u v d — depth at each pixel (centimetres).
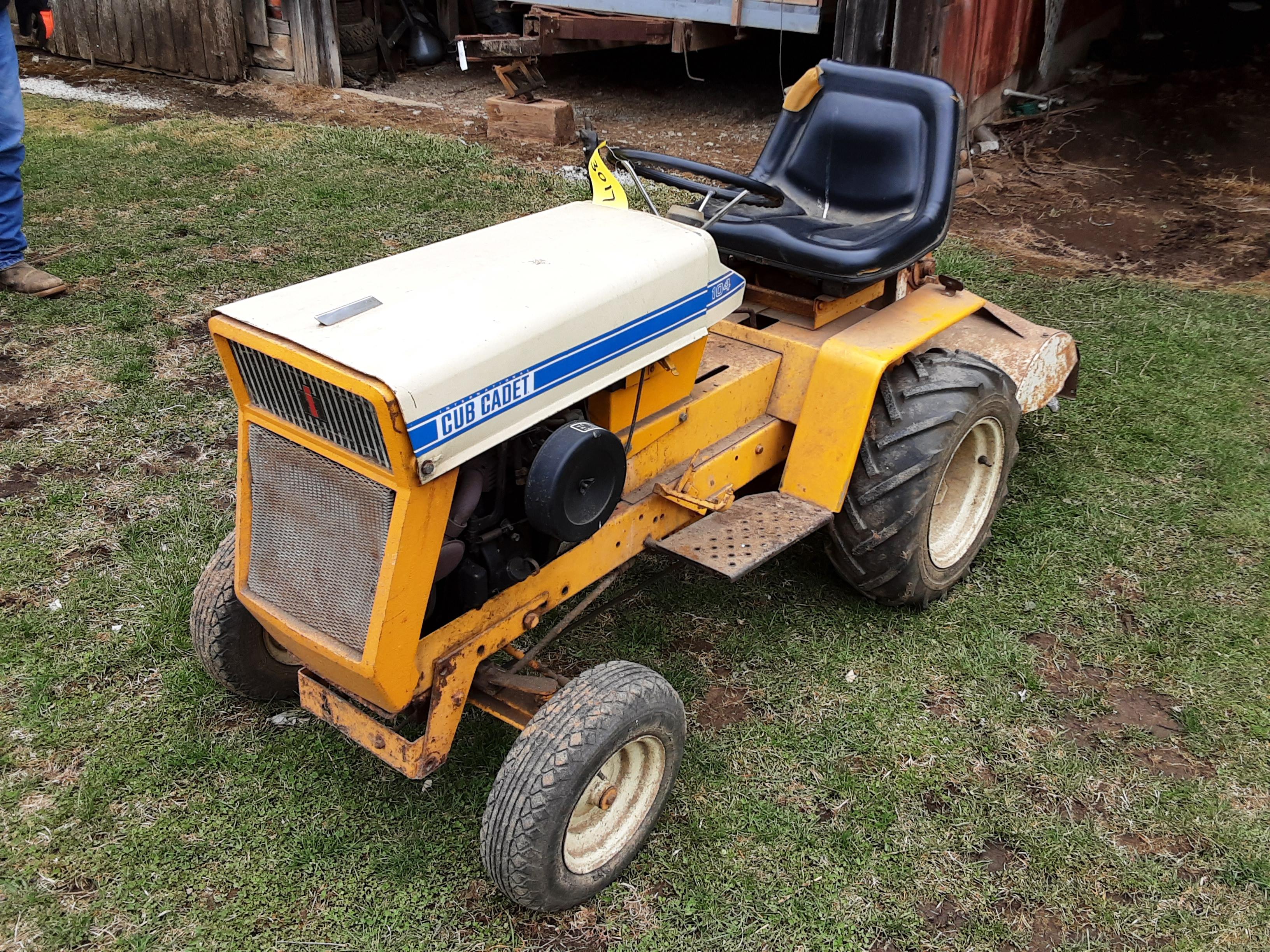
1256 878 266
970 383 337
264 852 267
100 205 671
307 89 956
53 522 383
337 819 277
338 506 229
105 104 896
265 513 249
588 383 250
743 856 271
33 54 1069
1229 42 1059
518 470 251
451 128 868
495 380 224
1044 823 282
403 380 206
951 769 298
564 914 256
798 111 379
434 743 247
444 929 250
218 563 289
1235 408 467
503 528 249
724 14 797
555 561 265
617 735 241
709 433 308
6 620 337
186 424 444
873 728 311
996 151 827
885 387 332
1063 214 705
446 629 243
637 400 273
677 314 272
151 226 639
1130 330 535
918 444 325
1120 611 358
